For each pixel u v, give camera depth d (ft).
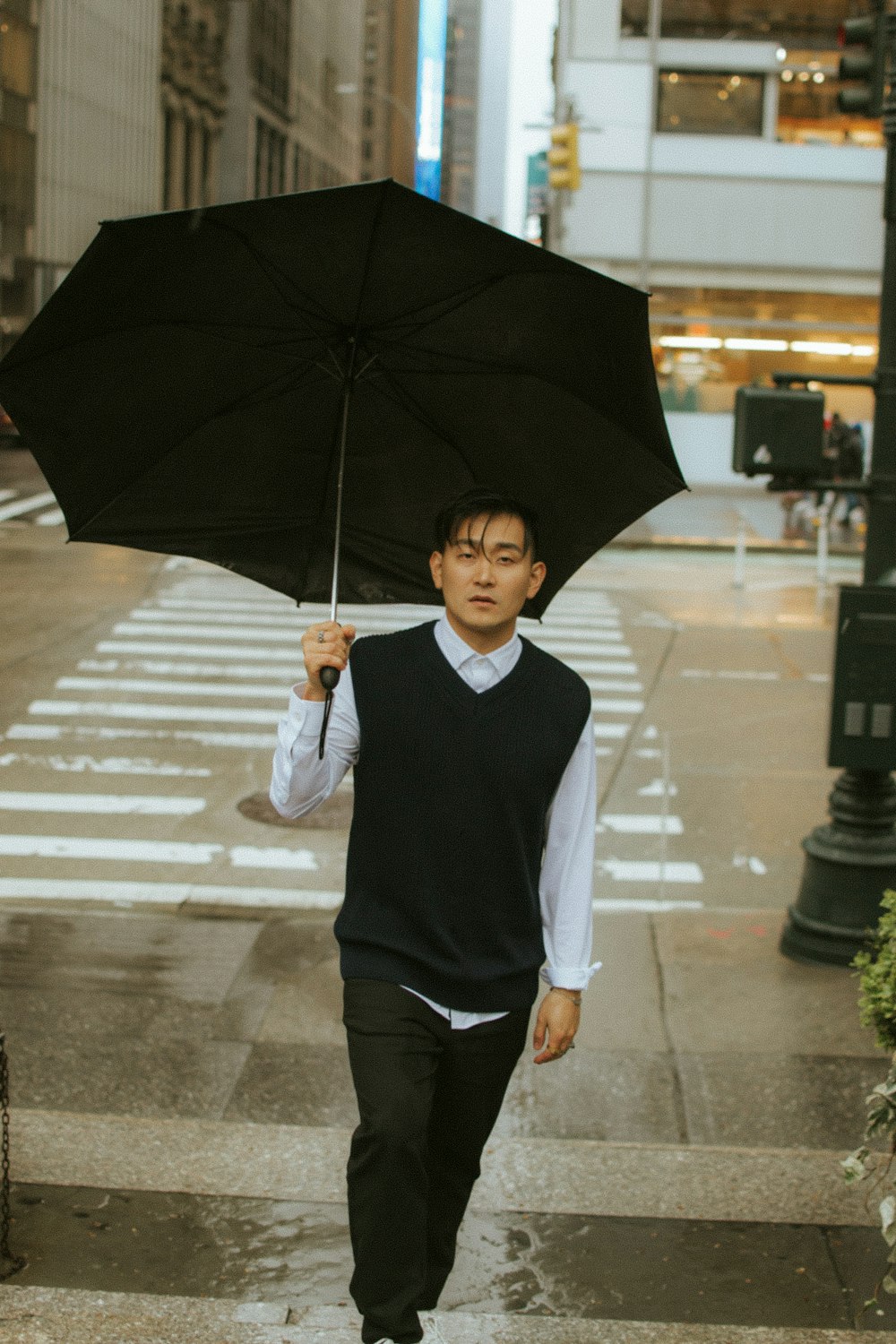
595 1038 17.47
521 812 8.55
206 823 28.37
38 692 39.75
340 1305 10.56
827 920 20.16
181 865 25.67
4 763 32.48
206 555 10.11
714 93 107.45
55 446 9.07
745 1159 13.23
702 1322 10.55
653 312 110.73
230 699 39.55
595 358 8.64
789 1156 13.32
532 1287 11.00
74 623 50.62
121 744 34.55
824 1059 16.89
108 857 26.00
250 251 8.18
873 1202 12.41
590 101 107.34
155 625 50.67
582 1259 11.44
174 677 42.09
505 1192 12.57
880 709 19.45
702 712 39.52
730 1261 11.43
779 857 27.37
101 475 9.37
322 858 26.25
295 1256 11.37
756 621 55.11
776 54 106.42
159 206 237.25
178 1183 12.53
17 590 57.57
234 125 279.08
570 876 8.96
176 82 242.37
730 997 18.89
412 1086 8.42
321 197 7.68
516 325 8.66
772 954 20.68
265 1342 9.48
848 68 19.24
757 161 108.06
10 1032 17.29
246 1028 17.63
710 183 108.37
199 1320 9.81
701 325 110.73
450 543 8.50
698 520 89.86
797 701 41.11
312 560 10.34
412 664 8.55
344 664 8.38
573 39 106.52
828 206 108.58
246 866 25.70
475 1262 11.35
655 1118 15.23
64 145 194.29
